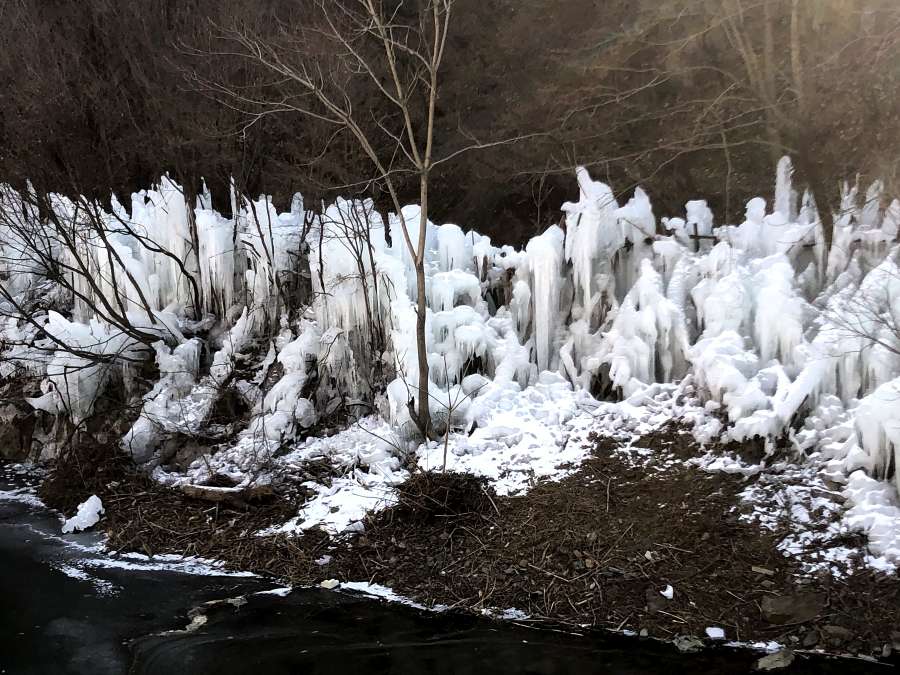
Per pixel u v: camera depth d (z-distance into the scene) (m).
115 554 8.52
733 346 8.41
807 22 12.64
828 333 8.06
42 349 12.41
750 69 12.09
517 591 7.17
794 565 6.75
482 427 9.22
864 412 7.13
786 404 7.72
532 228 15.02
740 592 6.69
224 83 11.52
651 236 9.95
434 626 6.88
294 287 11.75
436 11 8.41
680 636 6.45
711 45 13.71
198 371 11.60
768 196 12.46
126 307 12.57
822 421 7.77
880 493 6.96
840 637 6.17
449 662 6.34
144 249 12.94
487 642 6.60
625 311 9.45
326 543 8.14
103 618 7.16
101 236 11.32
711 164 13.60
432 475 8.46
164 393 11.00
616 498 7.89
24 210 11.71
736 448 7.94
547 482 8.32
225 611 7.21
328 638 6.73
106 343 11.36
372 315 10.27
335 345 10.39
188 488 9.24
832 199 10.85
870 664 5.95
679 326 9.07
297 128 12.82
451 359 9.80
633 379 9.12
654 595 6.83
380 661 6.39
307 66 11.31
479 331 9.83
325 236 11.01
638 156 13.59
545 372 9.80
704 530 7.25
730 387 8.07
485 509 8.13
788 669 5.96
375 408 10.16
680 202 13.45
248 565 8.05
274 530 8.51
